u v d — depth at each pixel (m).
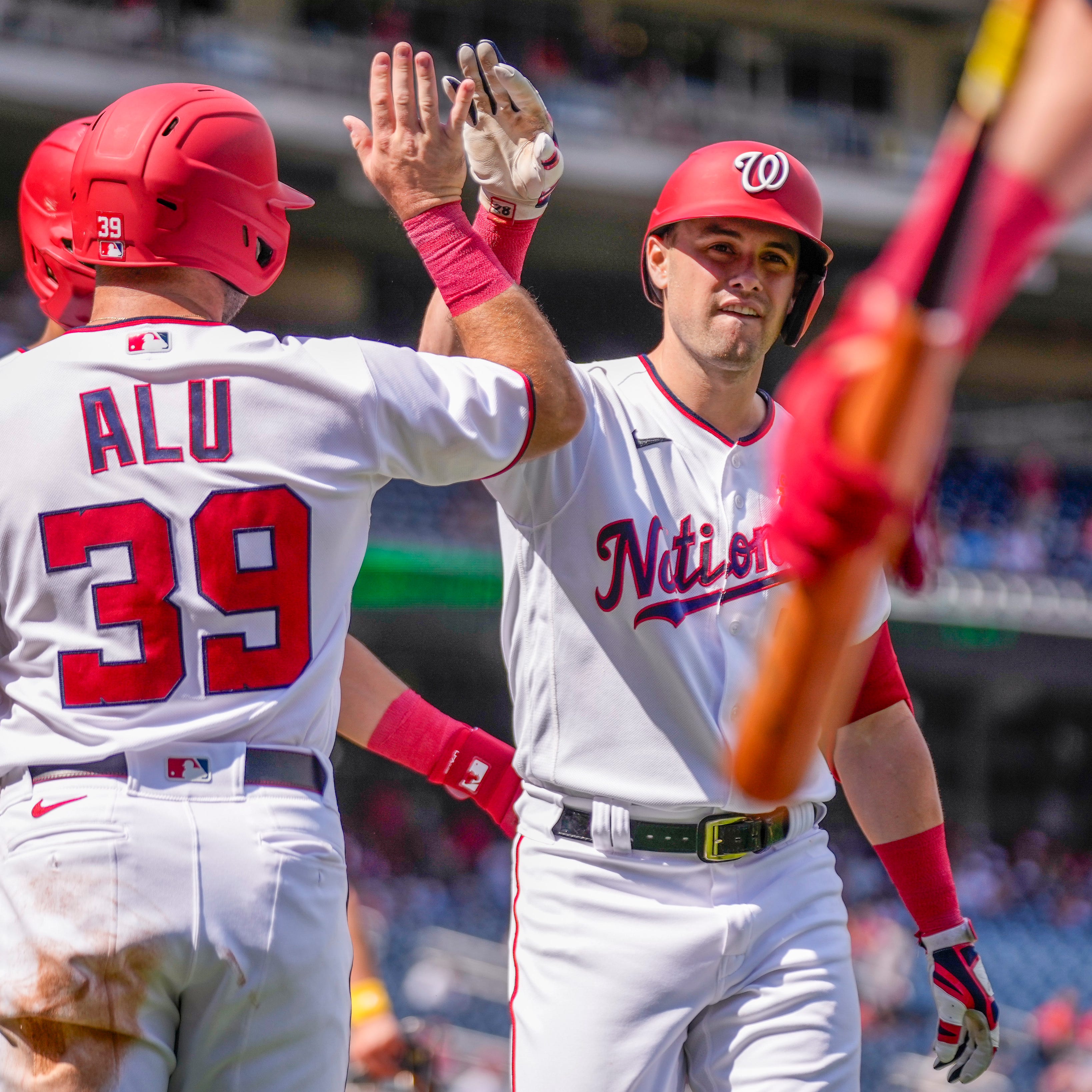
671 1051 7.70
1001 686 84.56
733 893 7.77
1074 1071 39.44
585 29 80.69
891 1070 40.16
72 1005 5.51
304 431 6.03
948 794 84.56
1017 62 1.54
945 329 1.63
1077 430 91.75
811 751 1.95
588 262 82.88
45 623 5.99
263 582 5.92
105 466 5.93
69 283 8.95
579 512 7.89
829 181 77.06
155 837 5.65
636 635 7.77
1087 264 81.31
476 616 66.75
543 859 8.01
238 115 6.54
